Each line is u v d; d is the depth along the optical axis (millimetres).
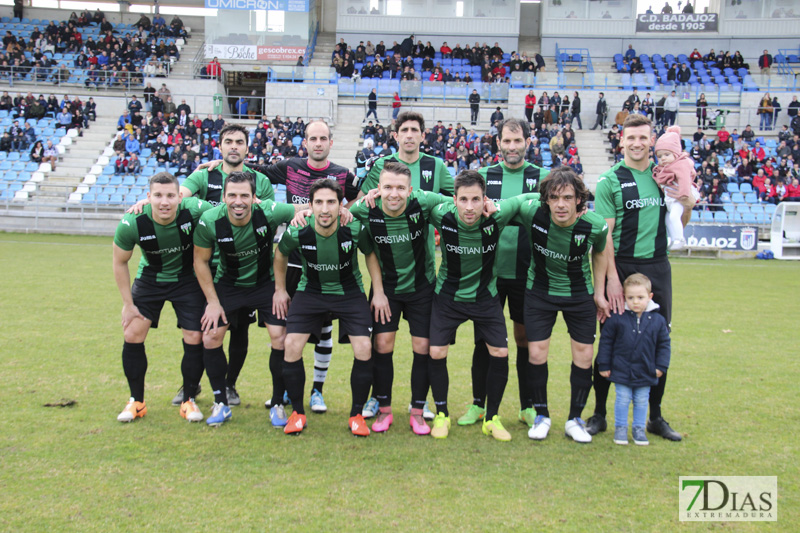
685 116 22703
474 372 4270
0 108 21703
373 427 3984
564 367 5574
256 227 4012
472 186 3658
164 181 3822
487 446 3744
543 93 22406
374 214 3938
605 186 4012
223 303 4137
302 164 4805
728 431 3961
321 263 3896
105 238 17062
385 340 4043
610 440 3869
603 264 3877
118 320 6949
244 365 5488
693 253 16734
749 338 6730
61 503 2865
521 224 4027
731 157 20156
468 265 3900
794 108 22344
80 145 20594
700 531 2736
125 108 22938
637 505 2975
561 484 3197
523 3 28859
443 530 2701
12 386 4531
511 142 4238
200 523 2721
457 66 25906
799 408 4398
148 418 4047
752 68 26219
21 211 17906
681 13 26797
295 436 3848
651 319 3779
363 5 27078
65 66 23875
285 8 24500
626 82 23641
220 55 24625
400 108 22531
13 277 9859
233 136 4559
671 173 3760
